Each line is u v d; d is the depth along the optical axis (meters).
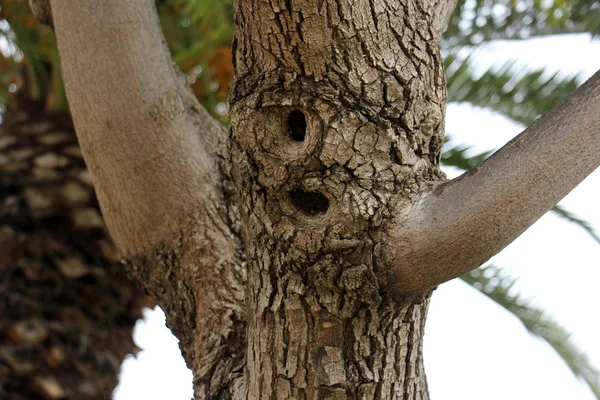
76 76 2.64
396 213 2.37
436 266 2.36
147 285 2.69
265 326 2.44
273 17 2.36
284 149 2.39
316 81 2.38
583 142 2.32
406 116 2.39
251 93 2.40
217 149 2.70
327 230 2.38
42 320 3.22
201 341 2.62
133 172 2.62
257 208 2.41
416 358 2.46
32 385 3.19
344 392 2.42
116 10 2.65
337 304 2.40
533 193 2.32
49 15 2.82
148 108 2.63
